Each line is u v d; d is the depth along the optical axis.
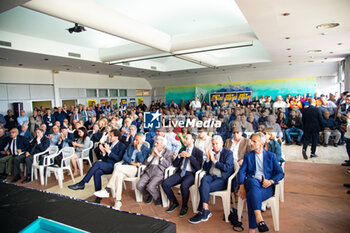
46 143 4.96
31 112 9.84
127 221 1.30
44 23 6.15
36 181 4.70
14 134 5.00
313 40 5.86
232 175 2.99
